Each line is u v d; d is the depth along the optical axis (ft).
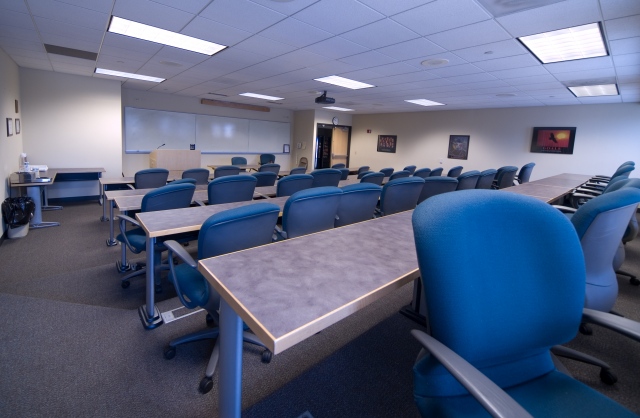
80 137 21.30
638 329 2.78
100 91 21.61
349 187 8.39
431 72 16.08
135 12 10.09
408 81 18.38
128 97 26.12
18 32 12.23
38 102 19.72
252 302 2.90
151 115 27.43
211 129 31.09
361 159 38.27
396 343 6.87
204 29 11.28
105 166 22.29
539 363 3.15
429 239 2.56
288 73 17.75
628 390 5.55
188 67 17.29
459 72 15.83
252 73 18.11
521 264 2.85
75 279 9.48
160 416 4.88
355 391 5.49
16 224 13.32
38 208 15.43
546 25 9.75
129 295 8.61
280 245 4.50
